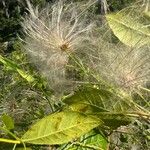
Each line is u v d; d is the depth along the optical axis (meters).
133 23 0.25
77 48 0.26
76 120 0.18
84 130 0.18
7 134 0.18
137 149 0.24
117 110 0.21
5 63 0.26
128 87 0.23
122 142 0.24
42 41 0.26
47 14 0.28
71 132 0.18
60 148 0.21
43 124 0.18
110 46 0.26
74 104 0.21
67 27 0.26
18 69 0.26
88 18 0.29
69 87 0.25
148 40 0.25
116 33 0.25
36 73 0.27
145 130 0.23
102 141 0.21
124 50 0.25
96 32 0.28
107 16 0.26
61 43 0.25
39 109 0.28
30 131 0.18
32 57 0.27
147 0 0.26
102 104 0.21
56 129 0.18
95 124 0.18
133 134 0.23
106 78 0.24
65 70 0.25
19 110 0.29
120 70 0.24
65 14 0.28
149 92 0.24
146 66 0.24
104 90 0.21
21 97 0.30
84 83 0.24
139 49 0.25
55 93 0.26
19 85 0.31
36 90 0.29
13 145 0.18
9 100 0.31
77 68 0.24
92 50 0.26
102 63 0.25
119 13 0.26
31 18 0.28
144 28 0.25
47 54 0.26
